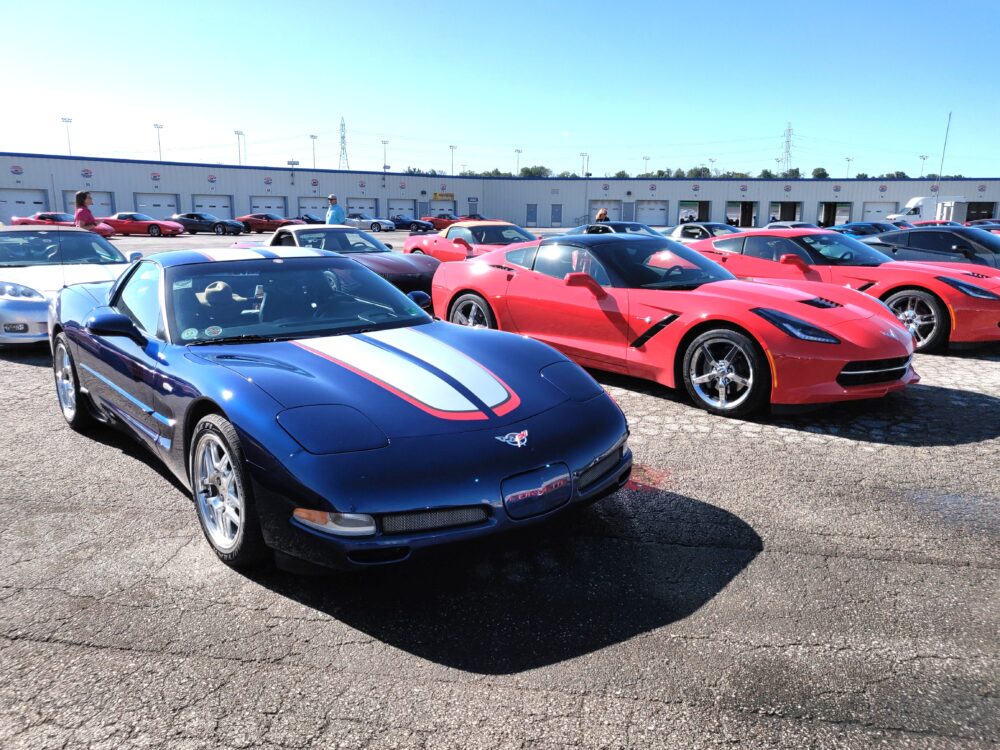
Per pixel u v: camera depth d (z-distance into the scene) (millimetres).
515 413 2674
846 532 3039
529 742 1831
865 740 1827
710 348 4832
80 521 3182
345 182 56375
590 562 2795
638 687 2047
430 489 2334
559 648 2238
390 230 45375
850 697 1995
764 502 3363
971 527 3080
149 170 49000
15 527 3121
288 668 2148
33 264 7504
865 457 3984
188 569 2756
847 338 4477
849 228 23984
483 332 3535
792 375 4445
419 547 2332
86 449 4152
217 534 2828
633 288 5297
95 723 1914
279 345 3121
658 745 1816
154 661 2184
